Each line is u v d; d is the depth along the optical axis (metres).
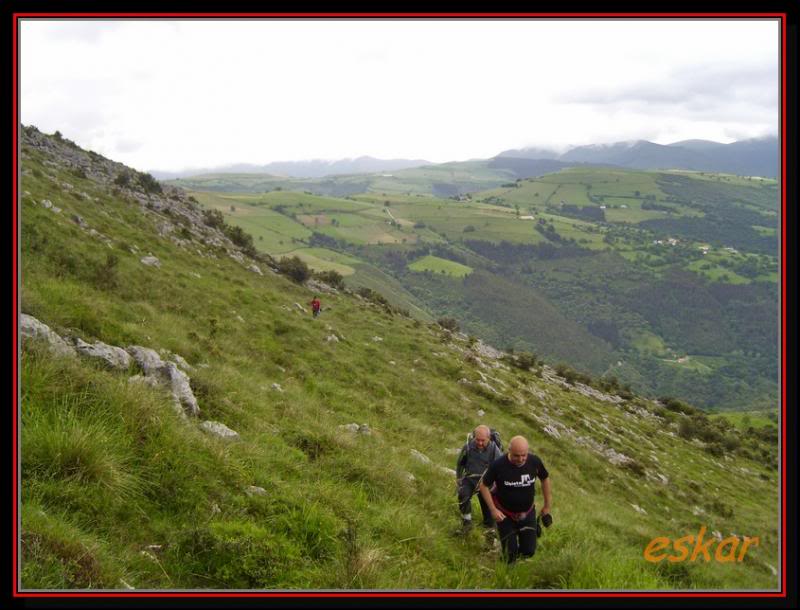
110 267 18.70
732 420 102.31
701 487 31.56
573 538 10.09
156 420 7.29
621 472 27.09
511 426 25.25
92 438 6.20
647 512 23.22
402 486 10.08
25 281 11.34
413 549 7.65
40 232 18.14
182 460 6.92
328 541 6.75
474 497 10.96
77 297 12.17
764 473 48.12
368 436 13.49
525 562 7.65
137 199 39.97
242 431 9.75
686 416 64.88
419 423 19.25
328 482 8.80
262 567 5.77
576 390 49.38
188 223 43.00
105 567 4.89
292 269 45.12
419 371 28.88
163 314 17.73
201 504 6.45
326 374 21.16
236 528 6.17
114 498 5.80
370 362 25.34
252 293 28.62
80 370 7.51
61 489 5.49
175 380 9.53
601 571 7.15
